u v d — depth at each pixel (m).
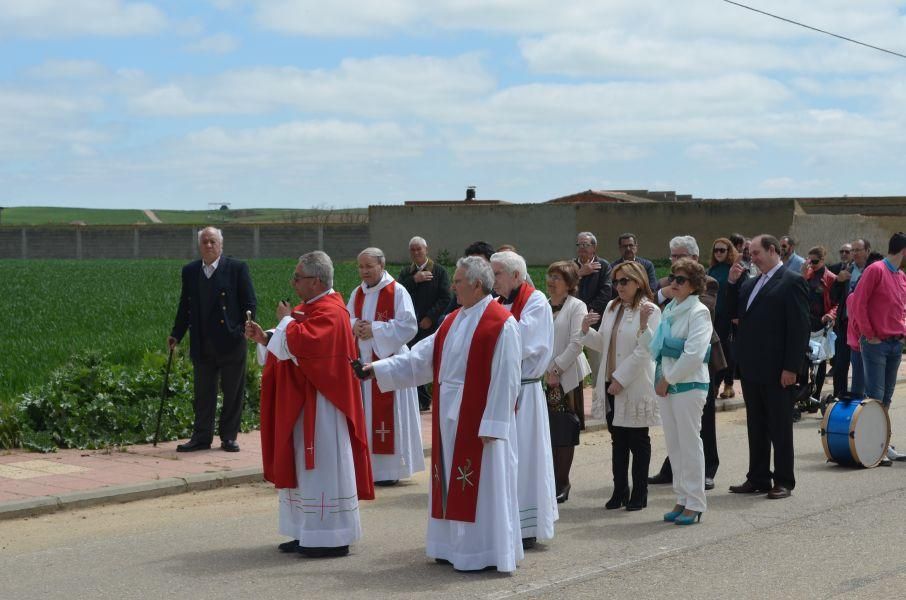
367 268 9.91
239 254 67.44
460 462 6.69
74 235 72.69
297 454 7.01
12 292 32.56
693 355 7.86
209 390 10.72
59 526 7.89
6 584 6.39
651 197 68.88
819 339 13.96
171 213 155.38
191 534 7.66
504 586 6.38
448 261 51.72
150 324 22.27
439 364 6.89
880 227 42.69
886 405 10.93
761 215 44.72
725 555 7.09
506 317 6.71
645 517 8.30
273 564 6.88
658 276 38.25
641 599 6.10
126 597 6.15
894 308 10.59
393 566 6.86
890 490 9.26
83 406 11.14
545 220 49.44
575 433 8.73
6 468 9.62
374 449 9.64
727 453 11.20
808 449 11.45
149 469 9.64
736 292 11.87
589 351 11.72
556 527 7.97
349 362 7.12
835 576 6.56
